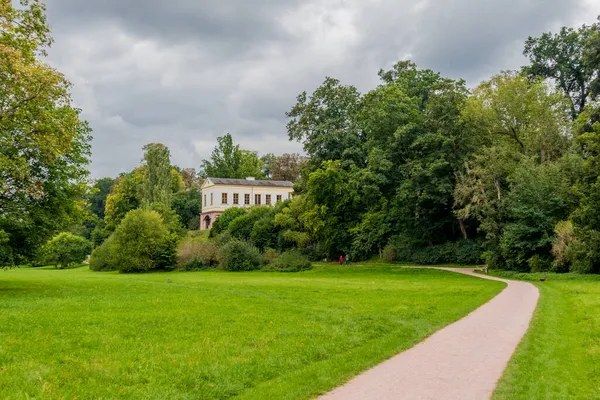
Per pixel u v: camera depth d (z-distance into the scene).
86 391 9.09
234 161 125.69
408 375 10.22
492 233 46.44
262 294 27.61
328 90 72.56
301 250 68.44
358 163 69.19
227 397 9.16
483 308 20.97
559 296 25.22
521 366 10.84
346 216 66.88
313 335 14.60
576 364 11.02
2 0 24.09
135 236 64.50
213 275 53.50
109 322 16.59
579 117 51.78
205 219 99.69
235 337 14.29
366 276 47.94
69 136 27.33
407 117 59.66
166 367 10.84
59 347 12.56
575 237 37.59
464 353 12.27
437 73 70.56
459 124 52.50
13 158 24.97
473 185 49.25
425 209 56.91
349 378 10.14
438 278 42.34
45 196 28.77
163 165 90.88
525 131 50.59
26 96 25.72
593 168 39.28
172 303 22.56
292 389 9.27
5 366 10.53
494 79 53.44
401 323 16.88
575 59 62.38
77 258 85.00
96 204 151.75
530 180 42.97
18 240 28.95
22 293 26.95
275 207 77.00
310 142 72.25
